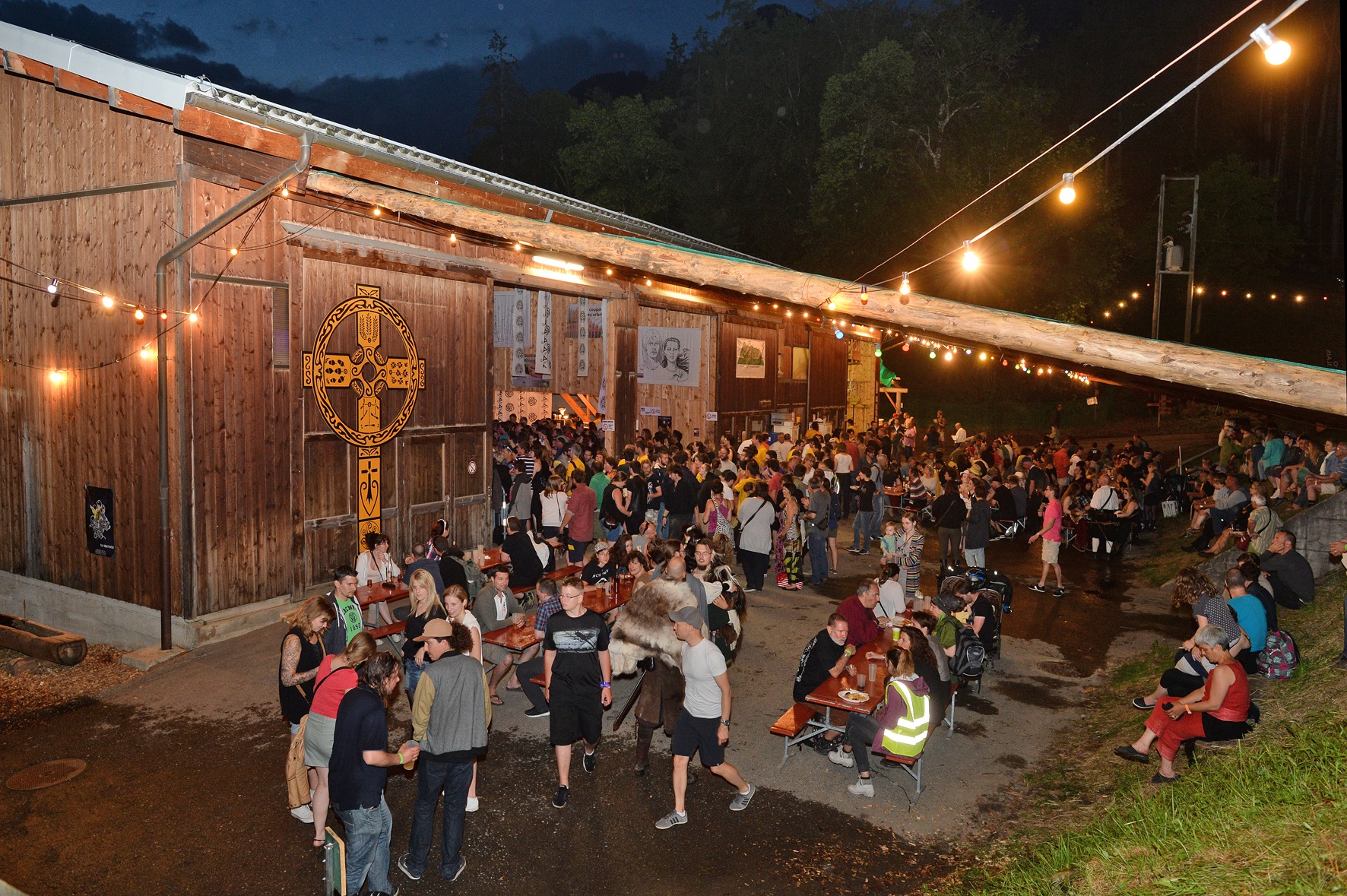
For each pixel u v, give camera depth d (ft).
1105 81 209.97
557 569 39.52
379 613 31.24
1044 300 129.59
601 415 63.98
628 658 23.72
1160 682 26.68
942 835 21.79
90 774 24.90
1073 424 142.72
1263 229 175.22
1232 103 224.53
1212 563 43.06
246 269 35.96
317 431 39.17
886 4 172.45
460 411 47.50
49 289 34.58
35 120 38.17
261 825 22.20
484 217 36.50
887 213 131.64
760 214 173.17
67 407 38.27
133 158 35.01
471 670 19.57
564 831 21.76
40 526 39.88
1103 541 54.08
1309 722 22.15
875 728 23.26
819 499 44.65
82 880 19.97
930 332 31.09
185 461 34.12
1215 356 21.12
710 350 74.74
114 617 37.22
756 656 33.94
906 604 33.12
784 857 20.74
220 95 33.35
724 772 22.22
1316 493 45.03
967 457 71.92
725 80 184.65
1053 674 32.96
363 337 41.37
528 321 67.00
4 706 30.60
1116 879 17.34
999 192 125.90
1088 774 24.59
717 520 44.11
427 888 19.52
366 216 41.37
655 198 170.81
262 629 36.32
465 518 48.03
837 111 136.26
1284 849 16.28
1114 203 130.72
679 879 19.90
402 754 18.63
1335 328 179.11
